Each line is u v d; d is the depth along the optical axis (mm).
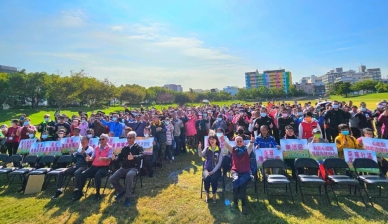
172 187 6426
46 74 54250
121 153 6215
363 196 5422
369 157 5867
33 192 6355
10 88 44656
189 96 85688
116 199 5742
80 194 5887
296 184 5789
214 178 5422
